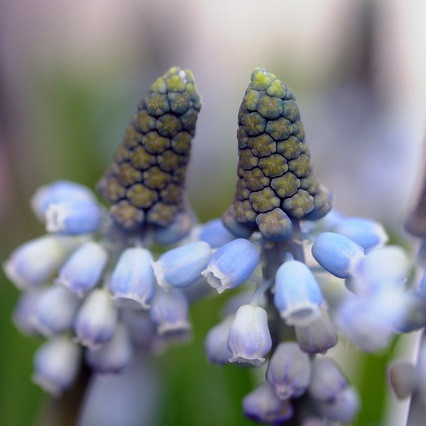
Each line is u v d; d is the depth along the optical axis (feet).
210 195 0.68
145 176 0.46
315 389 0.45
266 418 0.45
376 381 0.56
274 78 0.43
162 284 0.44
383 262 0.42
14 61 0.69
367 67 0.75
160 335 0.48
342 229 0.45
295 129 0.43
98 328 0.47
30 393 0.56
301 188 0.43
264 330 0.43
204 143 0.73
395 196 0.71
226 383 0.55
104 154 0.69
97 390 0.59
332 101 0.75
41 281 0.49
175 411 0.56
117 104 0.75
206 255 0.44
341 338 0.47
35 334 0.50
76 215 0.47
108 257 0.48
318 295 0.42
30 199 0.65
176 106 0.45
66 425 0.49
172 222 0.47
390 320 0.42
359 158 0.73
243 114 0.43
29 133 0.67
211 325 0.57
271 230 0.43
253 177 0.43
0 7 0.75
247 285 0.58
